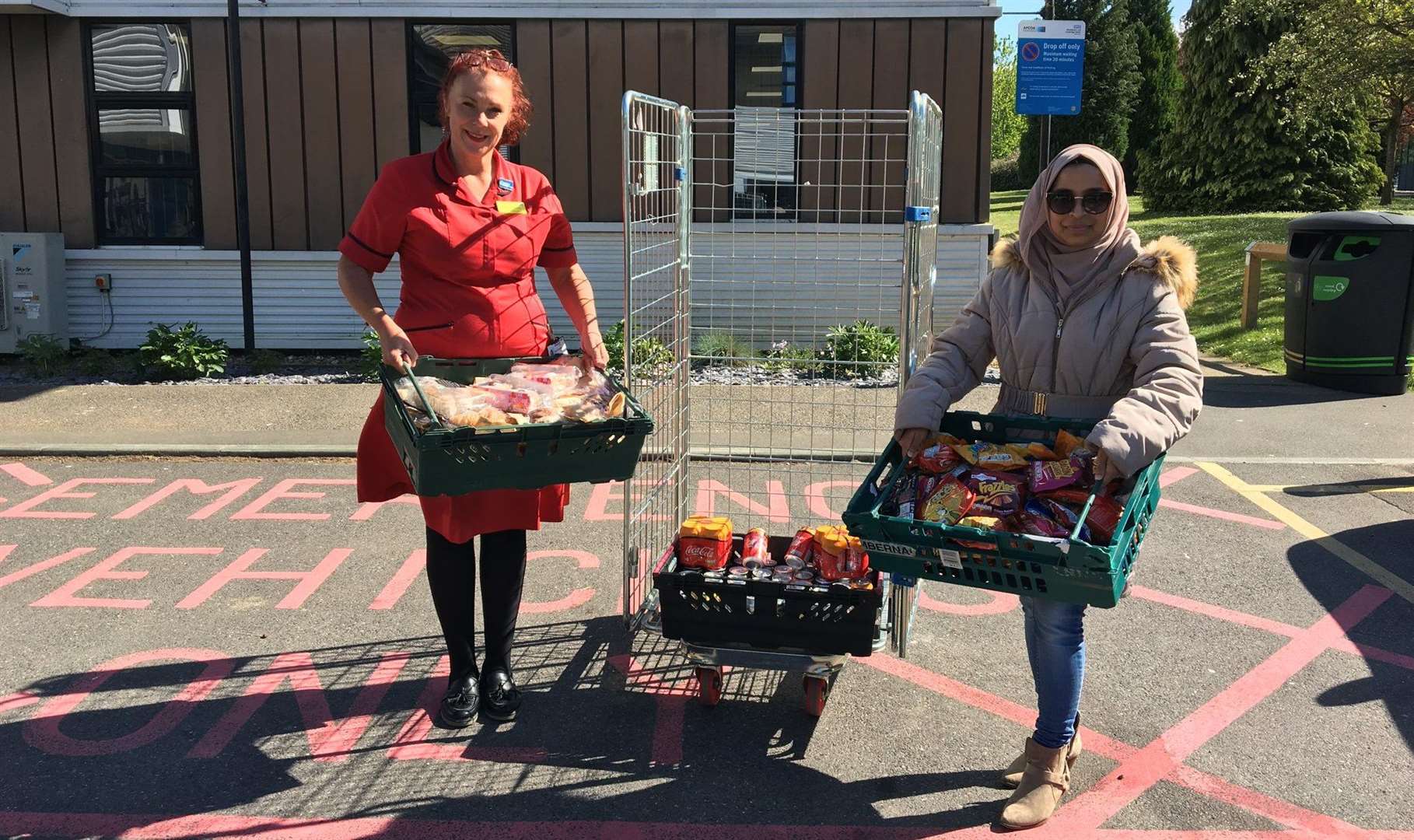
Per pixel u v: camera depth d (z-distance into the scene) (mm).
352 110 10016
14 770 3311
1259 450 7012
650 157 3746
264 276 10289
